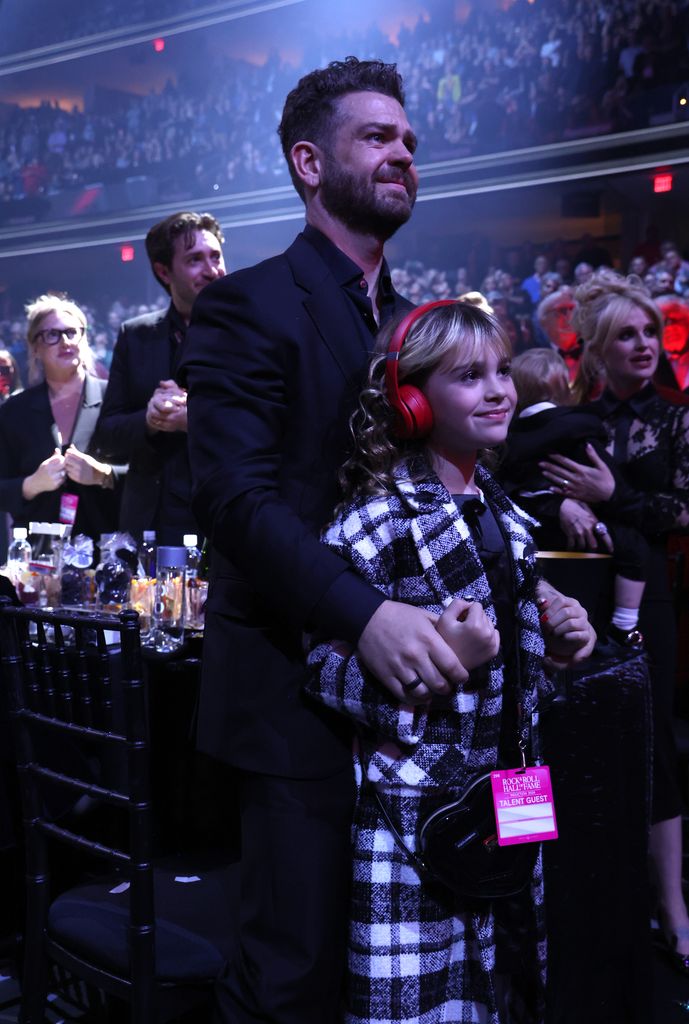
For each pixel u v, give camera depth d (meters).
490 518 1.35
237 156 14.70
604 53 11.48
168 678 2.16
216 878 1.62
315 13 15.03
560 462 2.15
